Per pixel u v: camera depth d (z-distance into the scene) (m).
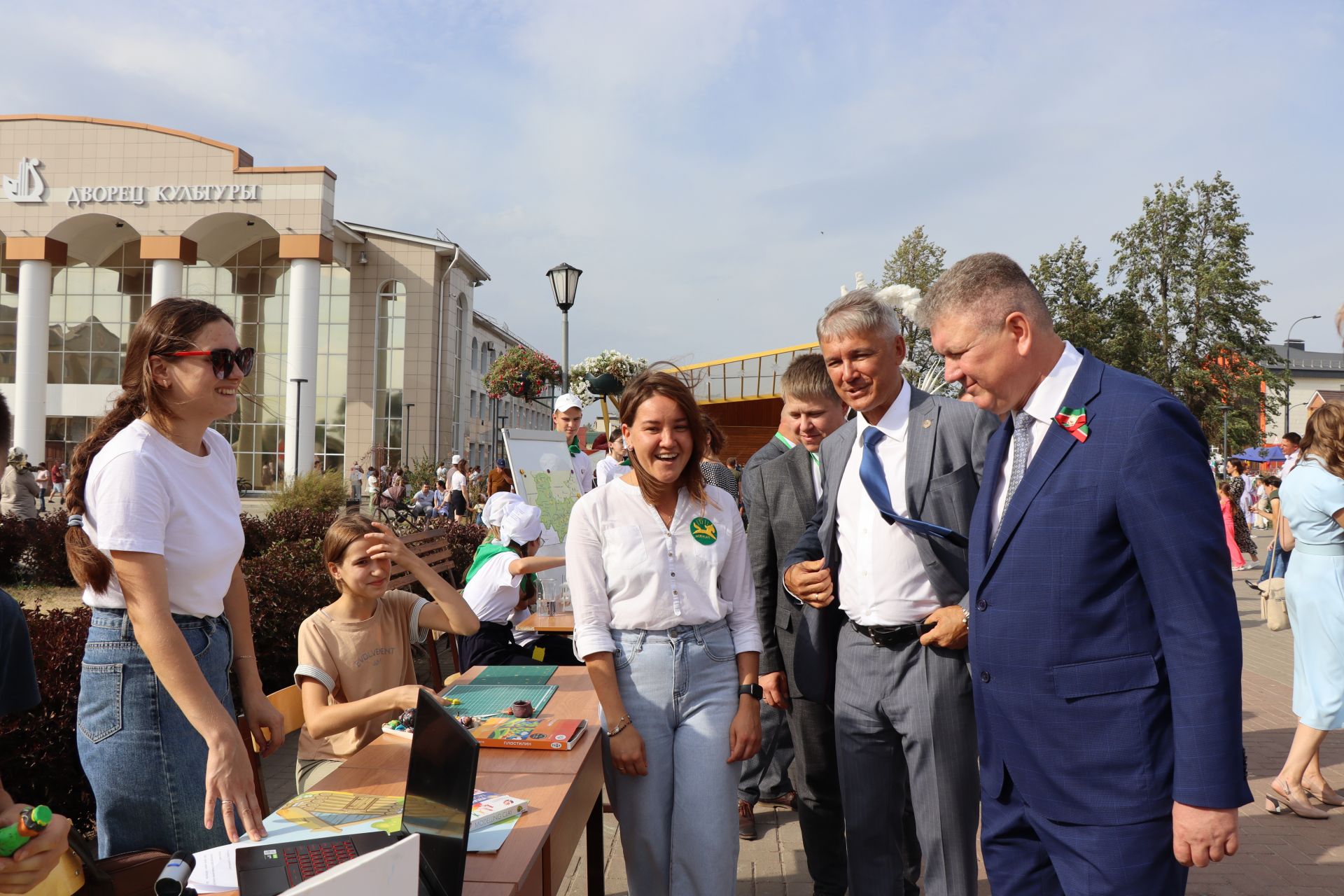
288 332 35.19
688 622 2.51
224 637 2.26
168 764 2.09
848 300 2.64
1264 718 5.96
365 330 35.28
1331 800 4.25
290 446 31.12
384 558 3.02
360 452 34.88
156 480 2.05
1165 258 32.81
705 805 2.42
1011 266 2.00
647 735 2.46
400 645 3.19
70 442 35.97
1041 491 1.94
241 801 1.94
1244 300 32.22
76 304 35.91
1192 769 1.71
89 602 2.15
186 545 2.12
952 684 2.48
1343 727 4.13
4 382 36.19
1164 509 1.77
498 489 8.70
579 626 2.52
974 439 2.55
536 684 3.19
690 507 2.57
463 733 1.66
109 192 31.69
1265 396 32.81
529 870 1.82
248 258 35.25
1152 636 1.87
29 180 31.80
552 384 28.69
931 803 2.49
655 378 2.53
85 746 2.09
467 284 40.66
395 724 2.71
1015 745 2.01
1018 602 1.96
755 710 2.54
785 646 3.11
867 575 2.60
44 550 11.45
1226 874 3.58
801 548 2.92
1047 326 1.99
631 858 2.49
